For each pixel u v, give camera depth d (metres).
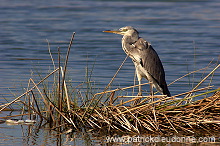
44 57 18.34
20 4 33.78
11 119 10.82
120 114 10.09
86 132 9.95
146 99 10.41
